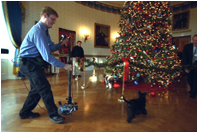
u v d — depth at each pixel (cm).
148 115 222
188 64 330
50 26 186
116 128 179
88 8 989
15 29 552
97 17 1041
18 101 287
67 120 202
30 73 174
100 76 676
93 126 184
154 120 204
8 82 500
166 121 201
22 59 175
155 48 493
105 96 328
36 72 175
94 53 1043
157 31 488
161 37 504
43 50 163
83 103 278
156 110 243
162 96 331
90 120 203
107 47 1108
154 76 432
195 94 321
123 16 555
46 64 186
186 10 1024
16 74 570
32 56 176
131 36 502
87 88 410
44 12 175
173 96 332
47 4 757
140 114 226
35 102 202
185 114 226
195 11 978
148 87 423
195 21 980
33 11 685
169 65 435
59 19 827
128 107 196
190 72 335
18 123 191
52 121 196
